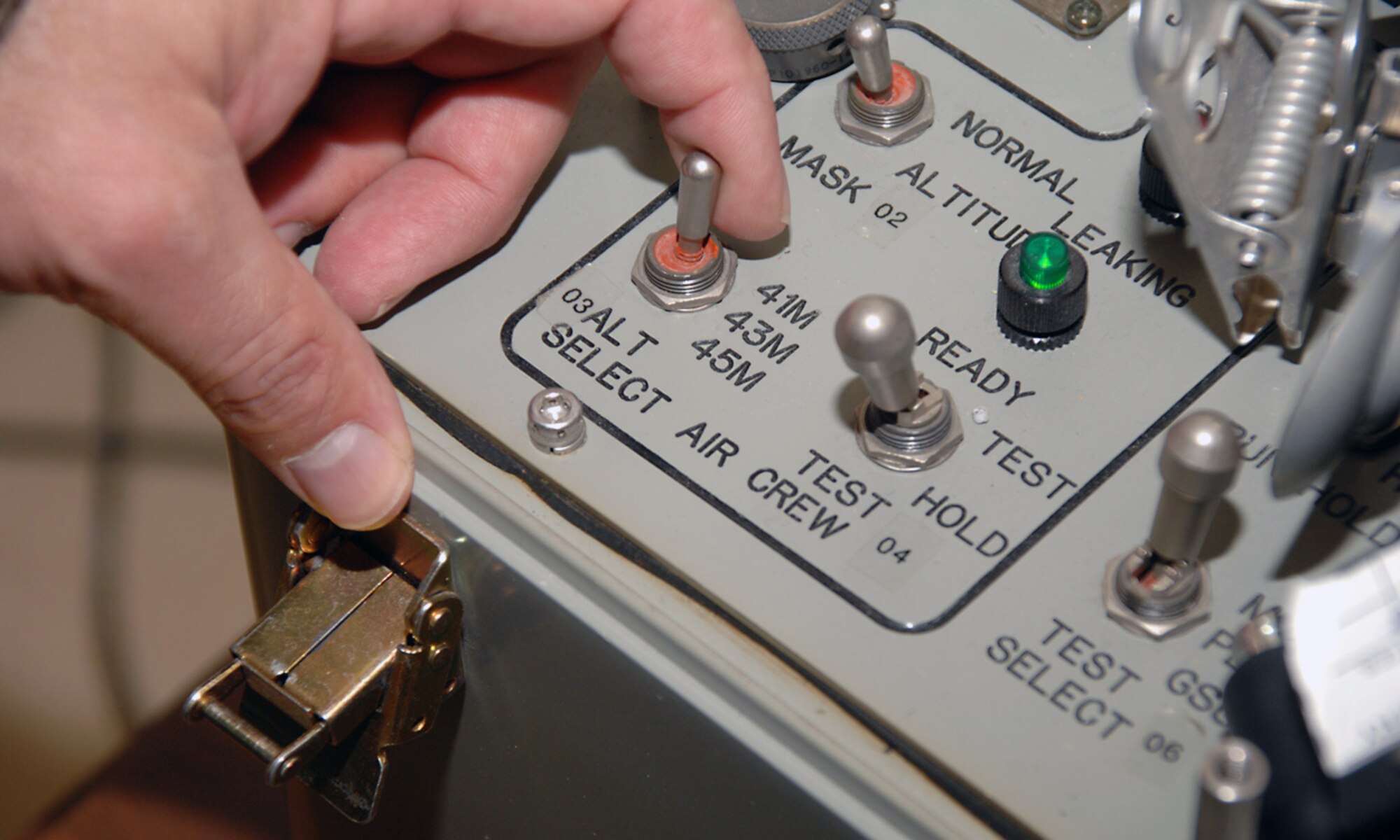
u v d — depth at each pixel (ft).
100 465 2.27
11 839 1.87
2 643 2.15
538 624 1.18
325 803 1.42
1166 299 1.23
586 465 1.21
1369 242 1.15
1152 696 1.12
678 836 1.21
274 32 1.17
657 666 1.14
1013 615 1.15
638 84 1.25
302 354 1.15
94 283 1.11
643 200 1.30
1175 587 1.13
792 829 1.14
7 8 1.11
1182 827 1.09
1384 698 0.98
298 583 1.23
